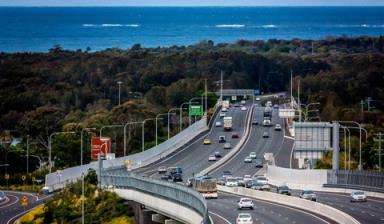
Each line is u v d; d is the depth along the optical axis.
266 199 160.75
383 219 129.12
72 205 169.12
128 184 166.00
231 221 131.25
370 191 165.12
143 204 156.88
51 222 166.12
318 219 131.75
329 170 181.38
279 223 128.12
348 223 123.81
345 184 175.88
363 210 140.38
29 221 166.12
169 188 145.00
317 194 171.25
